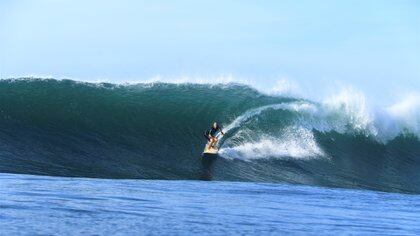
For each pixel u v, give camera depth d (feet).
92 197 177.27
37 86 360.28
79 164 285.64
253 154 351.67
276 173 329.31
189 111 378.53
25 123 334.85
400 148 417.49
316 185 307.17
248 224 144.97
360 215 180.04
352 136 401.29
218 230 133.49
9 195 168.35
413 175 373.20
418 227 160.56
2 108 341.00
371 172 367.04
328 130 394.73
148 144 341.41
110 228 127.24
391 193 295.07
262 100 397.19
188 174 294.05
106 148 325.83
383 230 151.43
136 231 126.00
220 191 227.20
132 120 362.94
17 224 124.47
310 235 136.77
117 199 176.65
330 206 200.23
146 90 385.09
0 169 251.80
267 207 182.60
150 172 287.69
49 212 142.10
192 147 347.36
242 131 369.50
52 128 336.90
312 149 375.66
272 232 136.36
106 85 376.48
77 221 132.77
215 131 332.60
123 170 284.41
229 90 402.31
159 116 372.17
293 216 165.58
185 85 394.11
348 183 326.03
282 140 371.35
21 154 290.15
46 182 214.90
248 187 256.32
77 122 348.38
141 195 192.44
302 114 389.39
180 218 146.51
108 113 362.12
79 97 364.38
